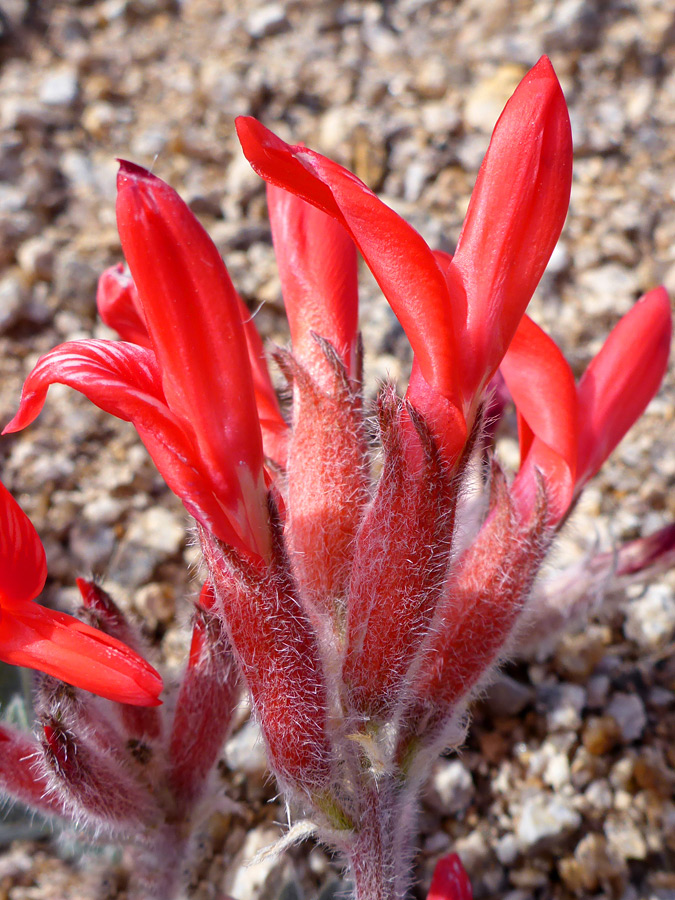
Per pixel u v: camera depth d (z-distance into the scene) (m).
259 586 0.06
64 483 0.13
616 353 0.08
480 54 0.18
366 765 0.07
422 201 0.16
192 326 0.05
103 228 0.15
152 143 0.16
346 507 0.07
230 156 0.16
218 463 0.06
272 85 0.17
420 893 0.10
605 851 0.10
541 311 0.15
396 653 0.07
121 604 0.12
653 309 0.08
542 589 0.10
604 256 0.15
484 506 0.09
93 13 0.19
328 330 0.08
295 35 0.18
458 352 0.06
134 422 0.06
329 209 0.06
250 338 0.08
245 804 0.10
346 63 0.18
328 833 0.07
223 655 0.08
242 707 0.10
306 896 0.10
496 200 0.06
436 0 0.19
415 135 0.16
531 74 0.06
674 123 0.17
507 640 0.08
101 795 0.07
